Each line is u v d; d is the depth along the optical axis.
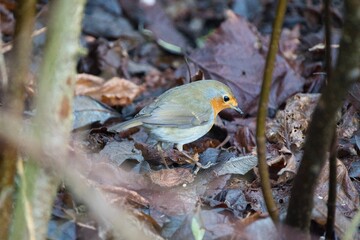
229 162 10.36
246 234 8.38
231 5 19.72
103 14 18.02
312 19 17.73
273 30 6.56
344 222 8.78
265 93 6.71
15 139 5.80
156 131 11.12
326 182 9.84
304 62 14.96
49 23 5.97
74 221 8.52
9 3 15.81
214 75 14.31
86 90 13.84
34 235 6.26
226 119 13.02
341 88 6.16
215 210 9.05
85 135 11.28
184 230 8.47
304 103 12.38
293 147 11.37
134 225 8.37
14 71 6.23
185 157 10.88
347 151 10.91
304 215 6.94
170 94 11.62
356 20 5.89
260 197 9.78
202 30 19.09
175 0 19.77
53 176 6.29
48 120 5.98
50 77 5.96
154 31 18.27
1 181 6.45
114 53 15.72
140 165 10.21
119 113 13.50
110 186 9.11
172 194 9.60
